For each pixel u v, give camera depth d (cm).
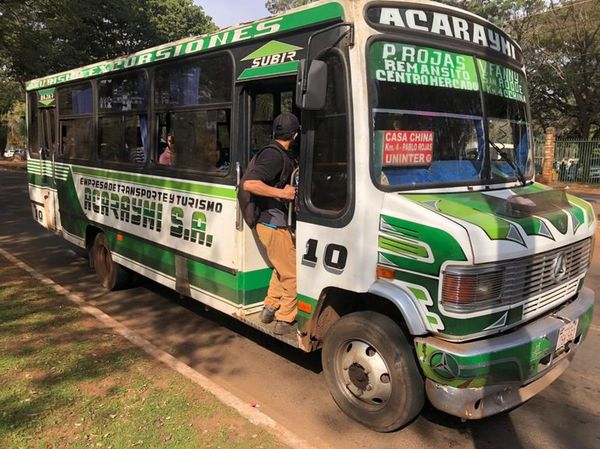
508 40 446
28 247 948
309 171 383
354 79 344
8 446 330
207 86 483
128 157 618
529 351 332
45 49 1883
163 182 549
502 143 430
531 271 337
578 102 2862
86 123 715
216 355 499
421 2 372
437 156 377
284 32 396
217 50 466
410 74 364
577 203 414
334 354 382
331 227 367
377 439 364
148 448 332
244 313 462
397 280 333
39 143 882
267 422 362
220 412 374
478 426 383
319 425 380
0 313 558
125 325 575
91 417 365
